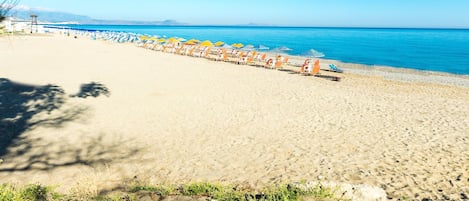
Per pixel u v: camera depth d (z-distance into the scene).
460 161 7.37
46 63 20.45
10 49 26.73
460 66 30.66
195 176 6.50
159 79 16.88
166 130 9.35
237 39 76.94
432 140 8.77
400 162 7.28
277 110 11.69
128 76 17.30
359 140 8.73
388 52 44.59
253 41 68.94
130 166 6.97
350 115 11.22
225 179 6.36
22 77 15.69
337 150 8.00
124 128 9.45
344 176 6.54
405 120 10.72
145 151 7.82
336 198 4.45
